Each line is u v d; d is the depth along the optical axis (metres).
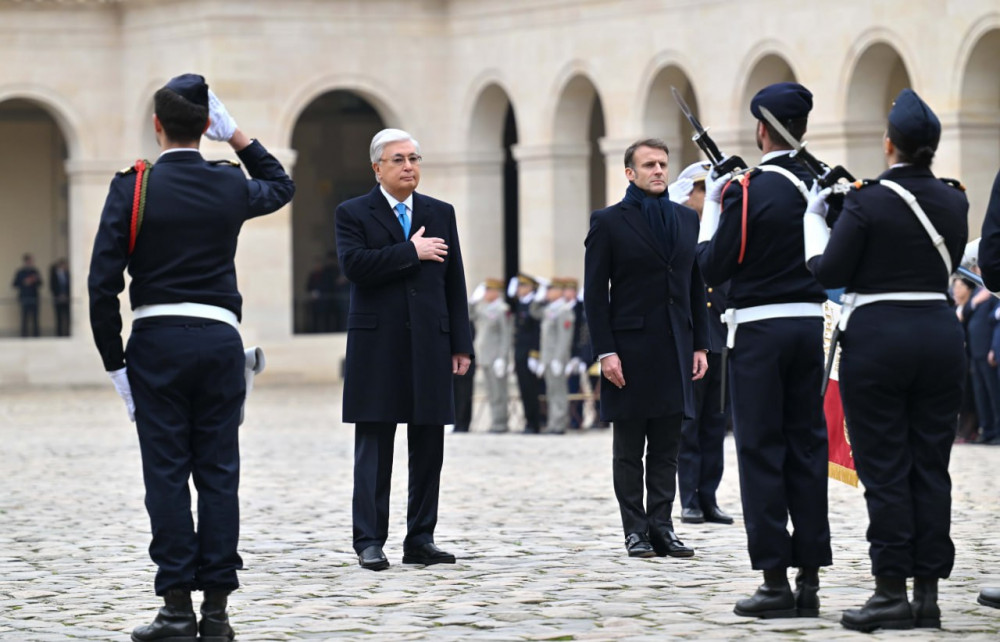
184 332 18.66
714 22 69.31
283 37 78.69
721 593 21.77
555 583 22.77
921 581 19.11
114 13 82.19
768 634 18.88
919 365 18.83
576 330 56.66
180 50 79.25
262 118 78.38
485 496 34.28
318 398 70.38
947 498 19.11
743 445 20.08
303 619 20.45
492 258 80.75
